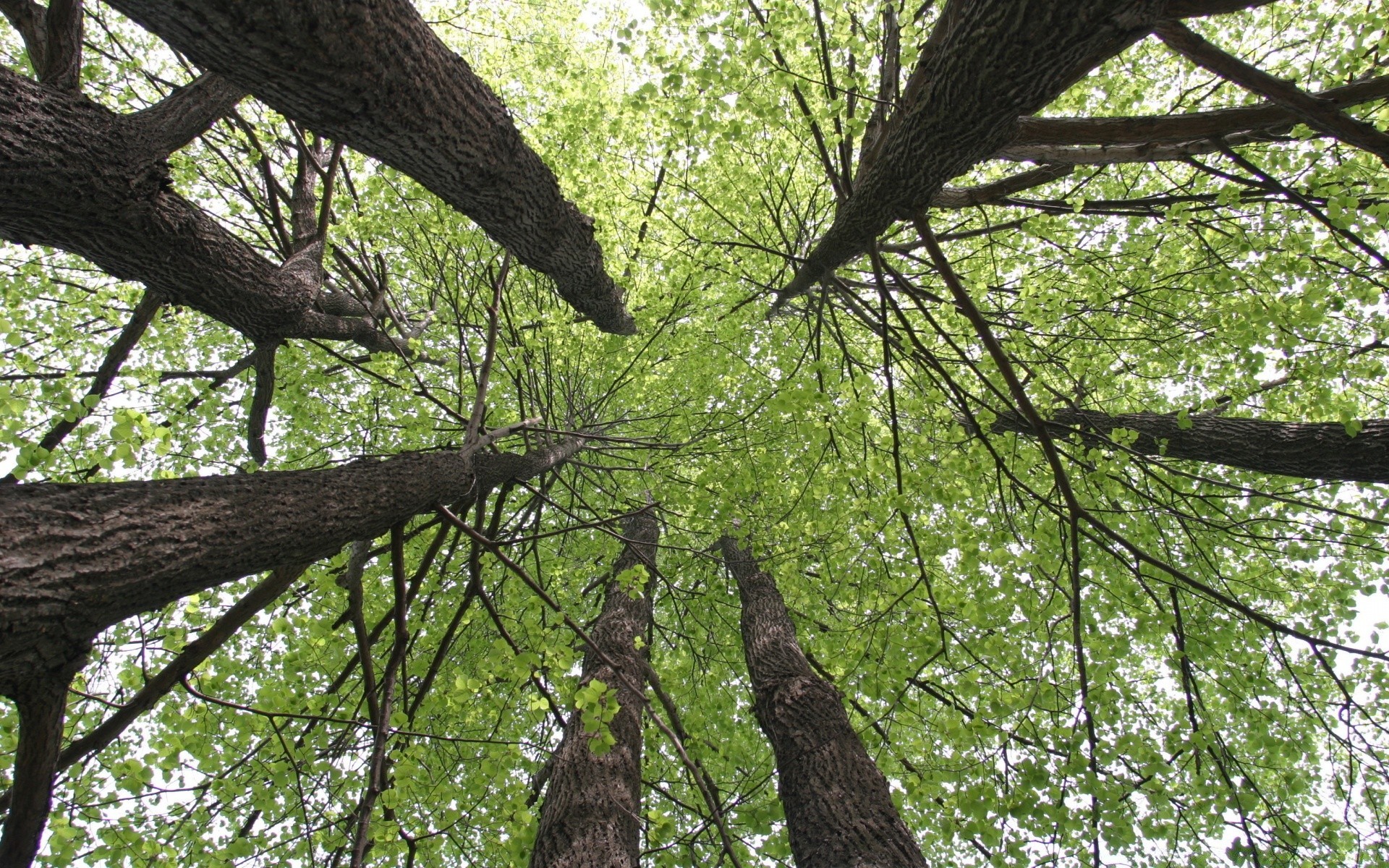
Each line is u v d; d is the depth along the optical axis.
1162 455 3.84
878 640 3.35
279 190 5.00
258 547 2.16
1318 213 2.82
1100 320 4.45
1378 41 3.11
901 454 3.76
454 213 4.48
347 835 3.10
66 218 2.54
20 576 1.54
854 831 3.11
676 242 4.91
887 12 3.54
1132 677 5.86
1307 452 4.22
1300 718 4.86
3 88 2.20
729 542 6.51
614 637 5.06
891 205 3.10
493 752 3.85
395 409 5.88
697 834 3.60
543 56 5.77
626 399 7.18
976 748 3.01
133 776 2.29
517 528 5.92
